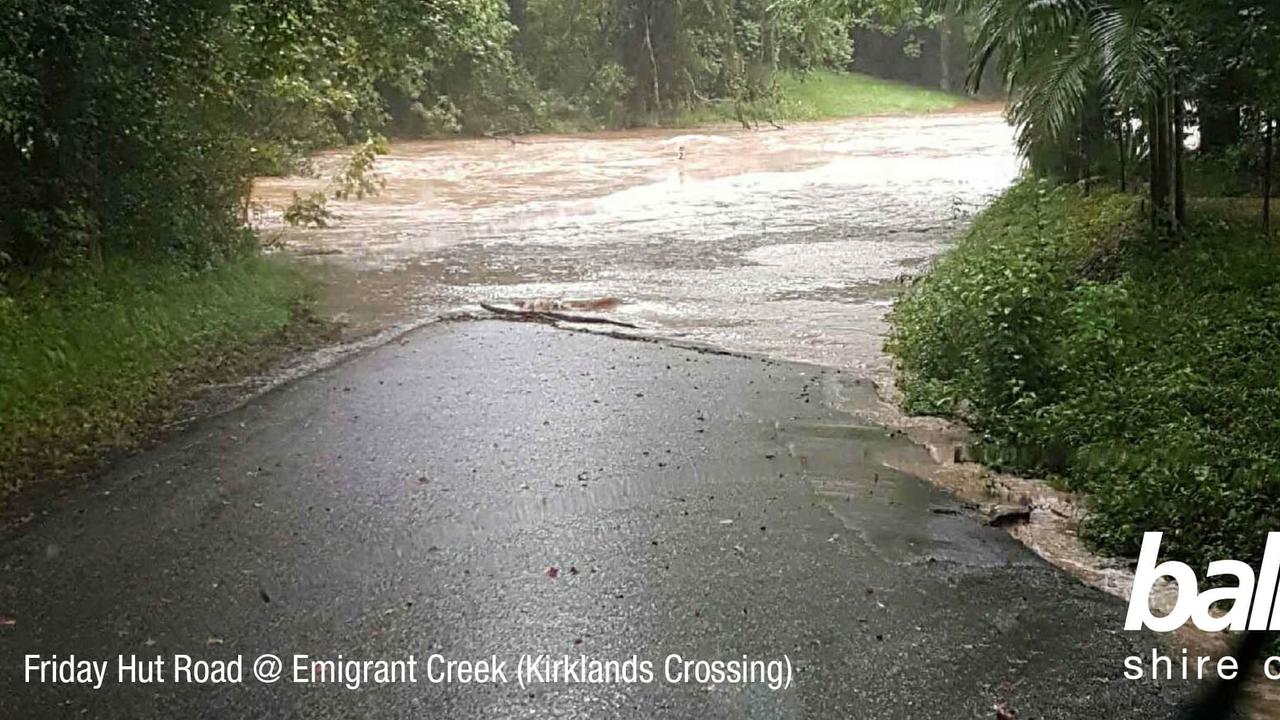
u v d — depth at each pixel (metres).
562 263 15.16
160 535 5.99
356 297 12.91
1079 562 5.66
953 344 8.74
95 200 10.78
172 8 11.06
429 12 12.38
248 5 11.73
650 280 13.79
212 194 12.82
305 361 9.82
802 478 6.81
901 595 5.26
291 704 4.38
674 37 41.47
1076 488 6.62
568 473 6.89
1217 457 6.25
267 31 11.88
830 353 9.98
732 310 11.90
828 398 8.55
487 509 6.30
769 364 9.58
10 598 5.27
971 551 5.77
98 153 10.80
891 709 4.32
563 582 5.39
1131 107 9.88
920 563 5.61
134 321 9.82
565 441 7.50
